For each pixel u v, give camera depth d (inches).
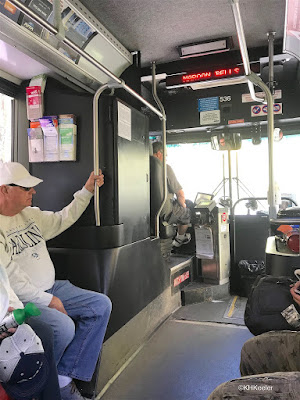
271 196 116.7
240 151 201.9
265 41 150.6
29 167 113.1
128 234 113.1
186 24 131.0
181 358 111.5
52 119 105.0
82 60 121.3
